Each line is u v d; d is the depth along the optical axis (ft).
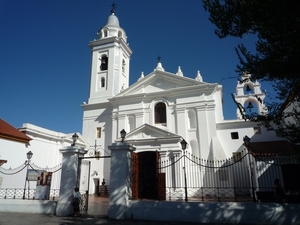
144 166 60.59
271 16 21.77
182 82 82.23
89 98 96.22
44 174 46.39
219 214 33.22
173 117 79.97
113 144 39.22
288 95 28.73
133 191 45.68
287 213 31.17
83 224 32.32
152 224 32.27
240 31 25.86
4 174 54.95
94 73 99.19
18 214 40.06
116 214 36.11
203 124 75.72
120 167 37.99
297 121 29.30
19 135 61.82
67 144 78.59
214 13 26.21
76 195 39.04
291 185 49.47
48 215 39.14
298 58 22.04
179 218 34.27
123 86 100.12
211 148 71.82
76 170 41.14
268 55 25.62
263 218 31.68
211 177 66.49
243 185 64.49
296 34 20.86
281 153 53.42
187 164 68.28
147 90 86.17
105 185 78.13
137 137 74.18
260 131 73.46
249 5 22.68
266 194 39.32
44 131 71.20
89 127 91.50
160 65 88.58
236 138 74.84
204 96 78.43
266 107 28.14
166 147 68.74
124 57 106.22
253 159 56.90
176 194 62.49
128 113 84.17
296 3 20.42
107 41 100.63
